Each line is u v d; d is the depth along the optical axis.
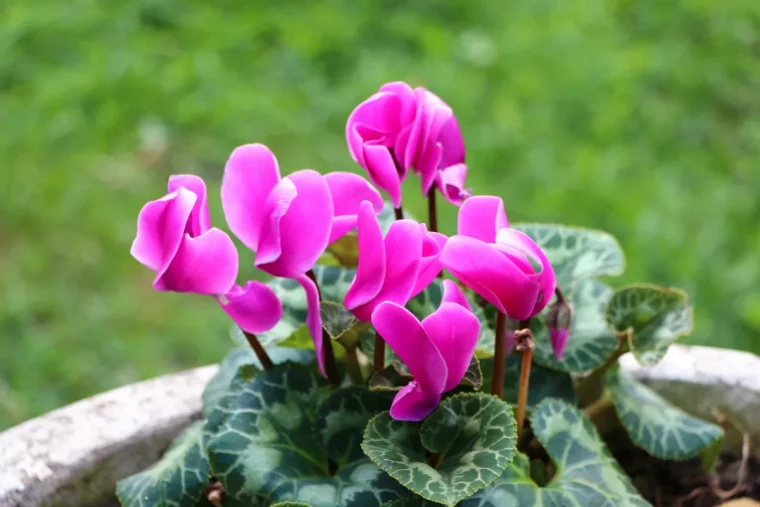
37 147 1.53
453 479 0.57
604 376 0.69
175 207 0.57
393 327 0.56
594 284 0.71
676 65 1.80
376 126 0.62
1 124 1.58
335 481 0.60
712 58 1.84
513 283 0.57
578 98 1.70
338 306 0.62
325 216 0.58
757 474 0.71
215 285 0.58
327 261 0.71
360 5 1.93
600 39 1.89
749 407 0.71
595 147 1.59
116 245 1.35
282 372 0.63
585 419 0.64
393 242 0.57
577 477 0.62
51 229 1.38
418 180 1.46
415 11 1.95
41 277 1.30
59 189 1.44
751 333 1.25
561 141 1.60
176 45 1.81
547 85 1.74
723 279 1.32
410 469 0.58
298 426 0.62
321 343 0.60
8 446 0.67
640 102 1.70
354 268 0.69
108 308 1.26
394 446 0.59
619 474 0.63
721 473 0.71
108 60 1.71
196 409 0.70
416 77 1.71
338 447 0.62
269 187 0.58
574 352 0.67
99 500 0.68
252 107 1.61
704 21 1.96
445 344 0.57
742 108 1.70
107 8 1.88
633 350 0.65
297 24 1.84
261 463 0.60
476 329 0.57
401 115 0.62
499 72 1.78
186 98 1.64
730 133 1.64
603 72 1.76
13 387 1.15
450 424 0.60
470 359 0.58
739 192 1.49
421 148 0.61
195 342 1.22
